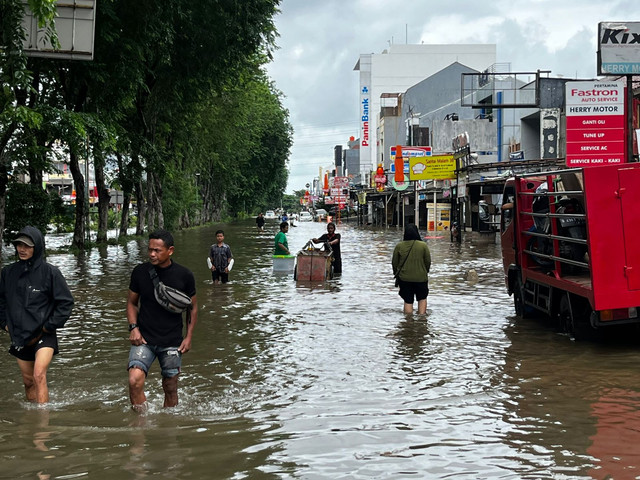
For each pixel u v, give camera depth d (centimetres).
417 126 7081
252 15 2819
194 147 5334
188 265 2392
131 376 659
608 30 1698
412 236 1321
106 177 3650
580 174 988
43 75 2494
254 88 6059
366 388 771
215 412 679
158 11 2294
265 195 9694
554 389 761
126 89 2461
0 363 920
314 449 563
